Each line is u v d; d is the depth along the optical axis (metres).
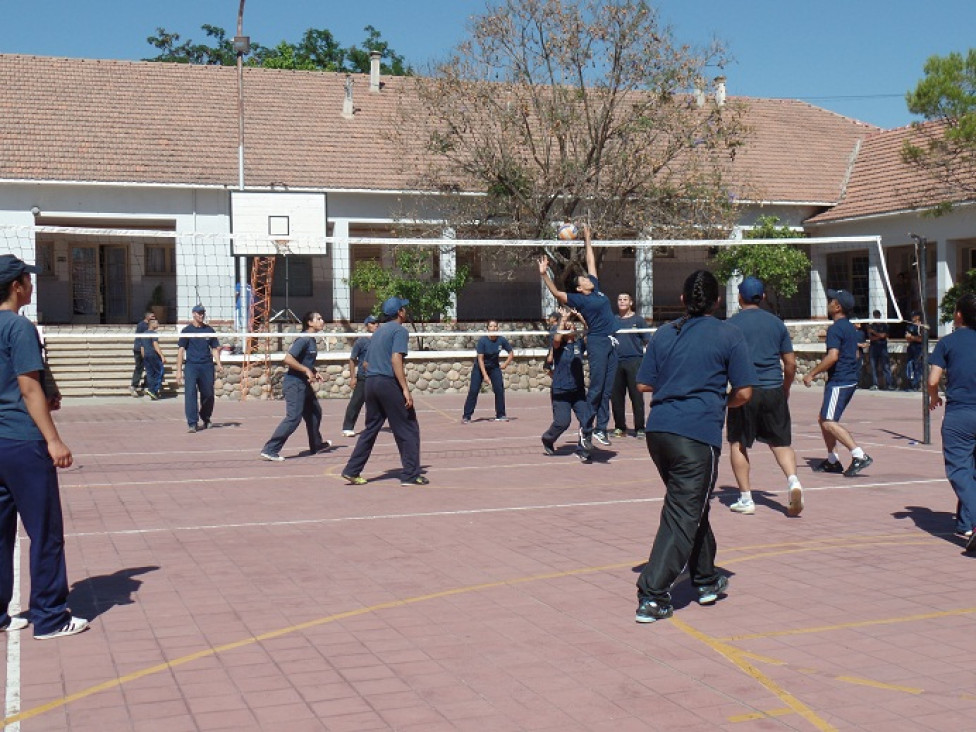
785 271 28.38
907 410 19.66
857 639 5.79
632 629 6.03
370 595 6.86
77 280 31.47
